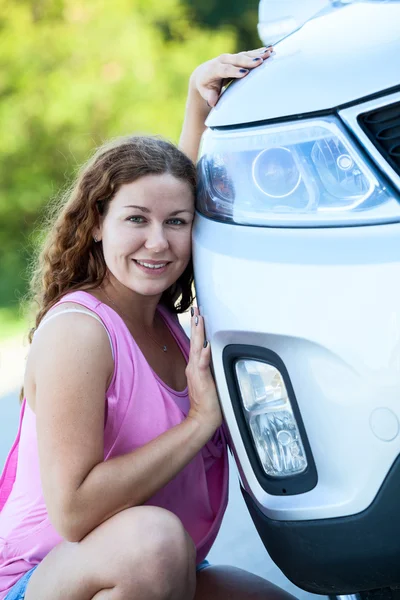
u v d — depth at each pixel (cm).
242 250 202
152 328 241
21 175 961
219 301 206
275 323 192
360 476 186
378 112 193
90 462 202
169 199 221
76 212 232
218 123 220
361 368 182
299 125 201
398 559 189
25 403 229
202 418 214
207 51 1036
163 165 221
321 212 195
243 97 217
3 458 414
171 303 254
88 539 201
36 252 277
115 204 222
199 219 224
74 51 965
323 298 186
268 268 194
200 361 214
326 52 210
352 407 184
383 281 180
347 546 192
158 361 233
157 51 1005
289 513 200
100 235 231
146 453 207
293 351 191
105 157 225
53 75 955
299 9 260
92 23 979
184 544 197
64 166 969
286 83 208
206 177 222
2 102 956
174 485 226
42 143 961
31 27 970
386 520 186
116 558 193
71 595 197
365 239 187
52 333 210
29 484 223
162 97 979
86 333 209
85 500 199
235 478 384
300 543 200
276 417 201
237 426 211
